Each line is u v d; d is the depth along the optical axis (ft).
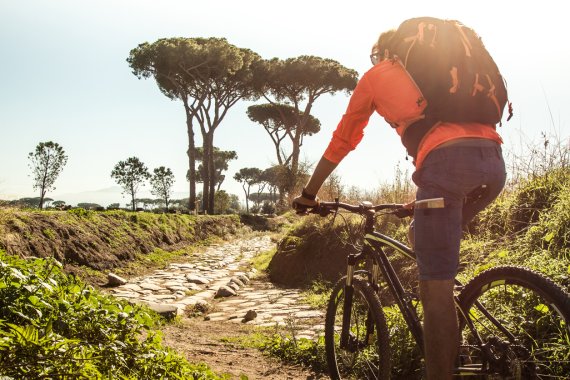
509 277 8.05
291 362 15.98
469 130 7.38
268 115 164.04
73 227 37.65
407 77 7.52
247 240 78.84
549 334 10.34
